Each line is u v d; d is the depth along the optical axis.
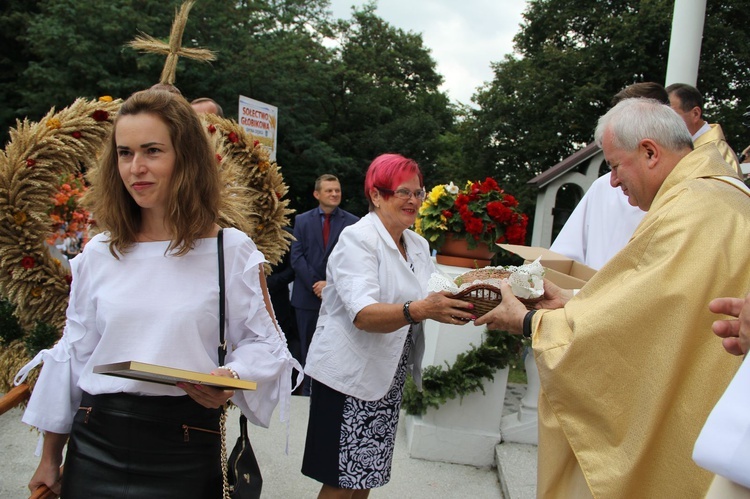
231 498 1.73
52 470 1.85
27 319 2.23
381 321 2.27
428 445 3.84
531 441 3.87
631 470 1.64
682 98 3.07
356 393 2.38
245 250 1.77
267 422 1.91
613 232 3.01
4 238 2.12
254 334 1.80
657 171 1.91
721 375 1.58
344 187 25.70
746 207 1.69
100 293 1.68
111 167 1.71
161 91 1.71
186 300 1.66
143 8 18.22
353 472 2.40
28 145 2.13
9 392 2.12
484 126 21.94
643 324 1.63
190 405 1.67
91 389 1.65
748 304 1.23
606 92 19.05
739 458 1.06
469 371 3.71
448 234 3.82
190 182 1.68
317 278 5.30
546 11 21.86
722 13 18.30
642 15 18.34
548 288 2.33
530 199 19.45
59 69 17.22
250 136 2.64
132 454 1.61
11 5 17.92
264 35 21.52
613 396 1.67
